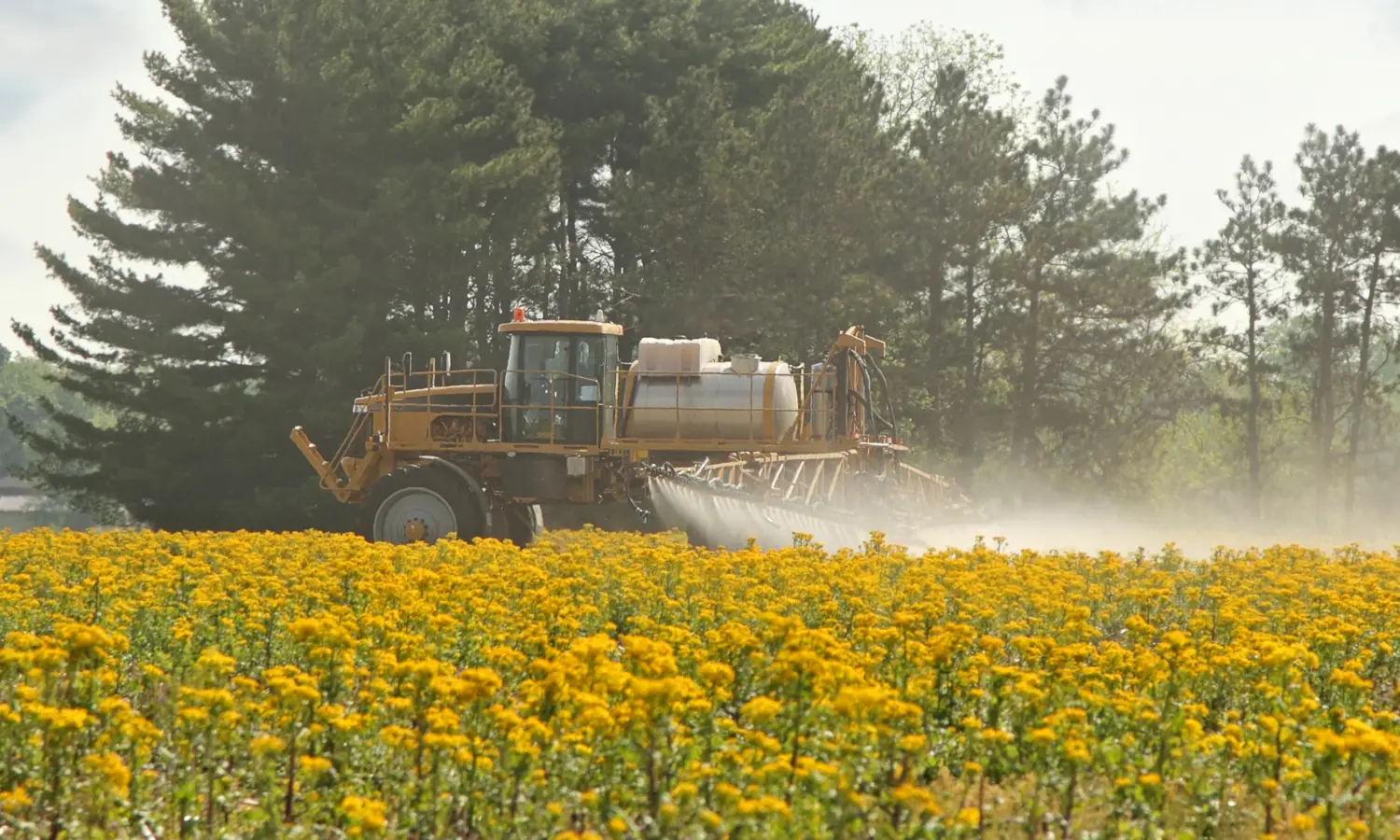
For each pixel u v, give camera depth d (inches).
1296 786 1139.9
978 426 7632.9
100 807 1067.3
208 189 5984.3
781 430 3595.0
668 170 7219.5
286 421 6136.8
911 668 1403.8
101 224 6092.5
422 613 1604.3
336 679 1354.6
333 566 2048.5
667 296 6889.8
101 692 1342.3
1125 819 1101.7
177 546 2746.1
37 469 6284.5
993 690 1341.0
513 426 3634.4
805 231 6973.4
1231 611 1764.3
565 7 7849.4
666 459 3580.2
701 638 1702.8
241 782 1173.1
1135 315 7573.8
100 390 6176.2
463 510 3516.2
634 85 7691.9
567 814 1079.0
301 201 6333.7
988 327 7500.0
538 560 2404.0
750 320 6939.0
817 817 991.0
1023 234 7593.5
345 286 6264.8
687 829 994.7
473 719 1200.8
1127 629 1678.2
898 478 3939.5
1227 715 1407.5
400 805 1093.8
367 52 6683.1
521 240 7042.3
